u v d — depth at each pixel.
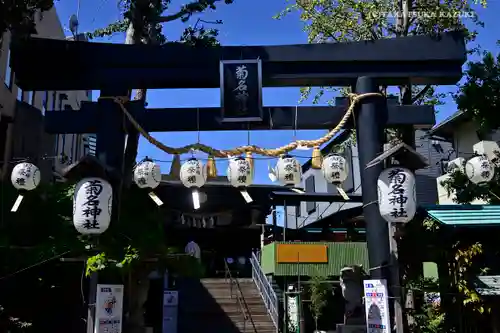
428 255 9.45
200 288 16.44
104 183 7.05
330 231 20.22
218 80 8.27
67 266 9.78
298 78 8.24
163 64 8.15
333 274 17.28
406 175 6.80
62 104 18.50
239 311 15.13
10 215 9.94
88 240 7.97
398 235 7.73
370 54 8.19
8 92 13.11
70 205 10.32
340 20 14.54
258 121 7.94
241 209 20.25
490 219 9.39
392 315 7.16
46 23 15.85
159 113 8.19
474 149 15.55
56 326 9.48
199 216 19.86
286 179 7.81
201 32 10.73
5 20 8.64
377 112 8.01
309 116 8.18
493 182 11.01
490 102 10.27
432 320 9.70
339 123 8.03
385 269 7.33
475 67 10.60
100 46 8.18
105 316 7.11
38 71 8.16
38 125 14.38
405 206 6.73
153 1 10.77
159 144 8.04
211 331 14.19
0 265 9.10
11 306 9.27
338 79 8.30
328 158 7.82
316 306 15.55
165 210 18.77
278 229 20.55
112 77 8.14
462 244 9.45
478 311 9.45
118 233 7.98
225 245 20.78
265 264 18.09
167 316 14.05
